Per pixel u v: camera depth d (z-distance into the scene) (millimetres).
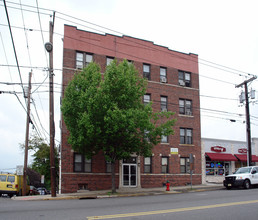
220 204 13039
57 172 39781
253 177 23641
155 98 28453
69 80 23297
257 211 11117
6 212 11195
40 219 9469
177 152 28547
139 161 26359
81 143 20094
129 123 18953
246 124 28828
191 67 31359
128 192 21938
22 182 27000
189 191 22844
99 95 19109
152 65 28938
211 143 31375
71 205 13469
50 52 20141
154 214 10383
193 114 30422
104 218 9562
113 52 27141
